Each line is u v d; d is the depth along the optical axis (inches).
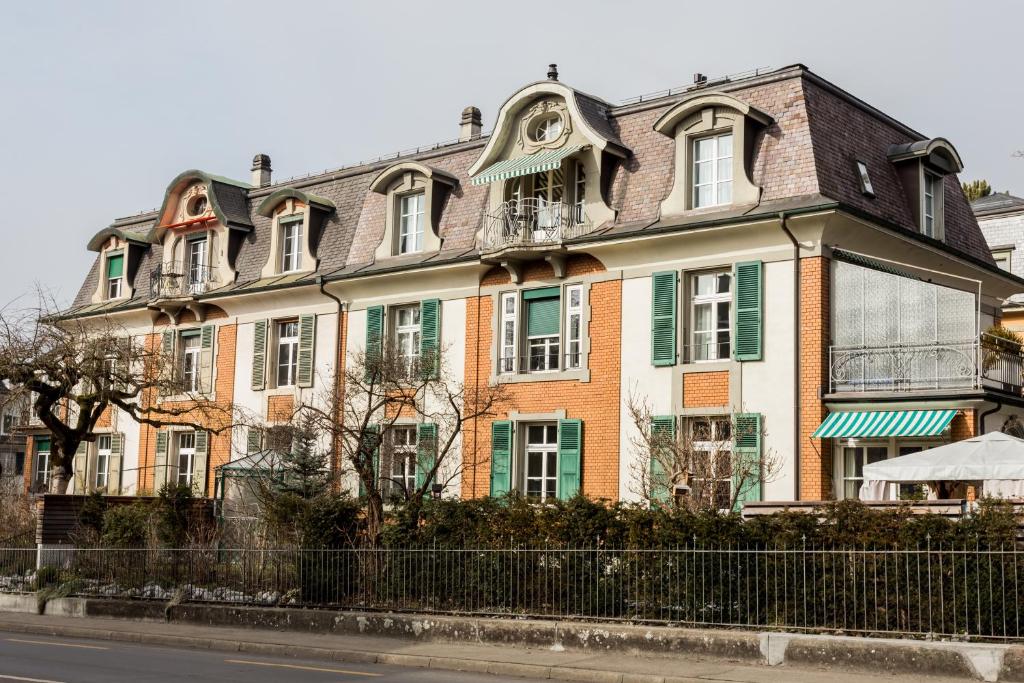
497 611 687.7
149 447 1396.4
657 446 887.1
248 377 1299.2
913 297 868.0
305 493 951.6
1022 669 489.1
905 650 521.3
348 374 1008.9
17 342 1122.7
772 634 564.1
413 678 543.8
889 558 567.5
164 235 1430.9
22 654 639.1
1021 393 946.7
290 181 1359.5
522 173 1023.6
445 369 1112.8
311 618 735.7
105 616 852.0
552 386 1037.2
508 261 1065.5
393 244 1181.1
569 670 559.5
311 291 1234.6
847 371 882.1
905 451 871.1
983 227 1346.0
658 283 973.8
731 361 926.4
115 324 1391.5
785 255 906.7
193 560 836.6
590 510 674.2
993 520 548.7
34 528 1043.3
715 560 615.5
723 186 958.4
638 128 1041.5
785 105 948.6
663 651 595.5
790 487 879.1
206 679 525.7
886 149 1017.5
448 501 746.2
